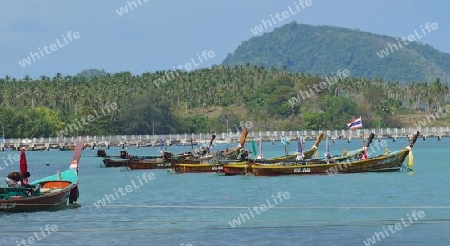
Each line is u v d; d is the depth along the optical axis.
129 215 167.38
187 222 158.00
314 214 167.50
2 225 154.25
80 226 153.88
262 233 145.75
